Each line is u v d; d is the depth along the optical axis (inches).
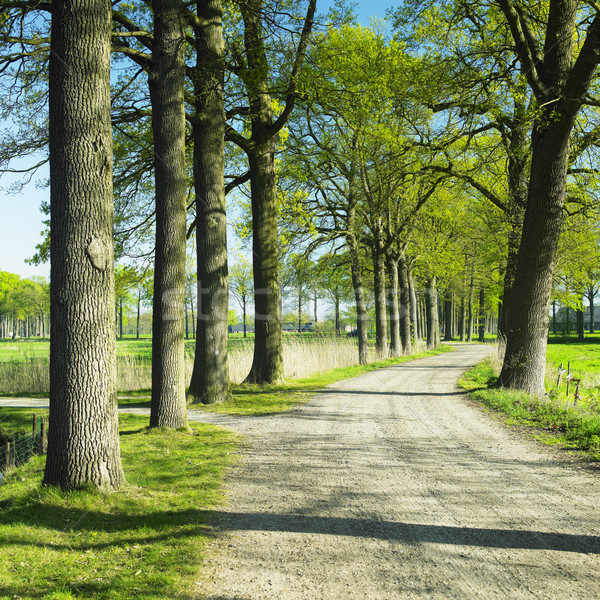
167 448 294.7
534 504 198.7
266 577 142.3
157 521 183.2
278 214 726.5
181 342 349.7
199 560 152.7
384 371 801.6
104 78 213.2
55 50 207.3
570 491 213.6
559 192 464.4
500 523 179.8
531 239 477.1
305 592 133.7
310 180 700.7
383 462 266.2
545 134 454.9
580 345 1710.1
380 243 1027.9
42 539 166.2
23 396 653.9
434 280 1496.1
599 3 406.9
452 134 558.3
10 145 409.4
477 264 1229.1
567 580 138.3
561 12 430.0
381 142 569.6
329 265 999.0
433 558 153.3
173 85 346.6
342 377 698.2
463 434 332.8
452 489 219.5
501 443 305.0
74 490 202.1
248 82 456.4
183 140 351.9
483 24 541.6
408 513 191.5
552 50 441.1
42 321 3927.2
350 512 193.3
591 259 829.2
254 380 597.3
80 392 206.2
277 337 600.7
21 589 134.9
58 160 205.6
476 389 529.3
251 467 257.9
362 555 156.0
